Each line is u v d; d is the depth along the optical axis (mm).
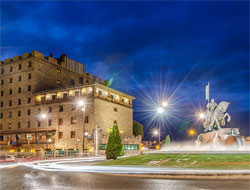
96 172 18938
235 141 27719
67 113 62562
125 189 11844
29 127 68375
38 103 67500
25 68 71125
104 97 62812
